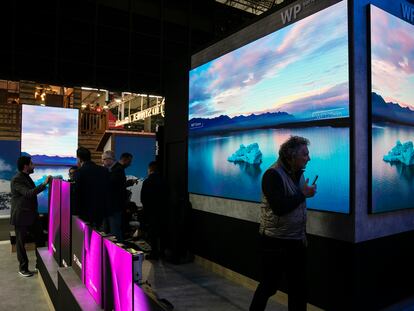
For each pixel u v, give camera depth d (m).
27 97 9.66
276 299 3.43
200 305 3.38
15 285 4.07
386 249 3.04
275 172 2.41
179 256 4.85
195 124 4.89
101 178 4.13
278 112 3.49
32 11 7.46
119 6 8.39
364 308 2.83
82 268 2.70
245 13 9.97
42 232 5.54
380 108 2.97
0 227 6.75
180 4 9.19
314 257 3.11
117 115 20.47
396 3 3.23
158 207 5.05
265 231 2.46
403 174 3.21
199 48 4.90
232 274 4.15
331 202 2.94
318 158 3.06
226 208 4.29
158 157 6.10
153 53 8.84
